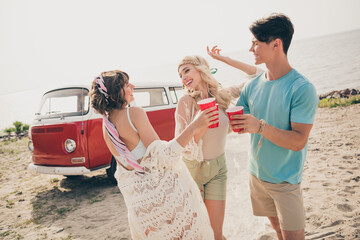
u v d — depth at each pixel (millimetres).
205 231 1705
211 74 2184
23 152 9688
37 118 4875
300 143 1552
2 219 4090
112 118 1669
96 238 3262
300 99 1553
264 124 1456
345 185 3775
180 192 1621
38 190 5379
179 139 1536
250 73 2256
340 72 28359
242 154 5797
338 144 5855
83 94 4637
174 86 6391
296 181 1741
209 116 1506
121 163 1705
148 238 1616
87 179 5832
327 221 2887
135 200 1625
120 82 1631
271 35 1587
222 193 2127
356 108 10000
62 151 4445
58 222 3826
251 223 3053
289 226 1752
